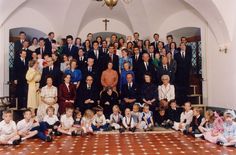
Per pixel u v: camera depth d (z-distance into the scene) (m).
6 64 11.59
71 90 9.75
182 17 12.99
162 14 13.30
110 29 15.06
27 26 12.70
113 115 9.53
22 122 7.98
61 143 7.54
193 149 6.66
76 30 13.73
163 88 10.24
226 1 9.70
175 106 9.71
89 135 8.69
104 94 10.04
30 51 10.87
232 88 10.12
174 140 7.77
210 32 11.70
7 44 11.77
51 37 11.60
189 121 9.04
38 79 10.16
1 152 6.62
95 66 10.61
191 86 12.41
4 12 10.55
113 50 10.83
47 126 8.56
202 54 12.15
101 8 13.98
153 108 10.02
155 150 6.59
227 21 9.91
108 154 6.29
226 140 7.04
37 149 6.88
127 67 10.47
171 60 10.84
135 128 9.24
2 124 7.52
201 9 10.52
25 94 10.46
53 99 9.59
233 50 10.01
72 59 10.34
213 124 7.75
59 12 12.98
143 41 12.83
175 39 13.98
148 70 10.62
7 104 10.28
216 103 11.40
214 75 11.53
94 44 10.80
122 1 13.38
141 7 13.16
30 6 12.55
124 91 10.18
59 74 10.18
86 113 8.99
